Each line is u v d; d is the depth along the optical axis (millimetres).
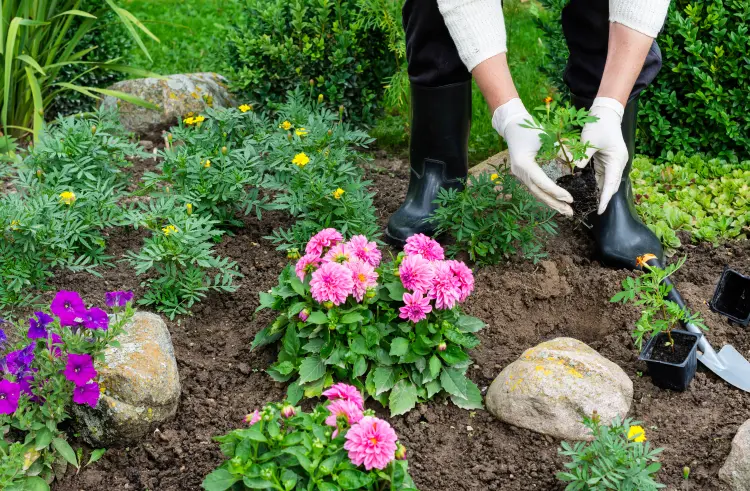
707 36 4082
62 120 3627
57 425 2459
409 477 2135
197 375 2715
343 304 2592
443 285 2520
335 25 4520
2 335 2432
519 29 5691
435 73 3199
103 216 3248
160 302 3006
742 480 2248
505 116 2707
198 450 2445
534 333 2996
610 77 2705
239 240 3488
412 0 3123
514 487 2342
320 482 2004
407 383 2592
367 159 3918
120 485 2369
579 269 3234
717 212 3740
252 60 4617
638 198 3809
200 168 3381
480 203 3186
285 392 2656
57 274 3170
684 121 4223
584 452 2316
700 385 2680
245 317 2996
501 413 2535
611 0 2699
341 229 3211
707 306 3045
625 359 2807
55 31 4781
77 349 2361
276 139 3654
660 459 2389
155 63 5789
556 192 2627
